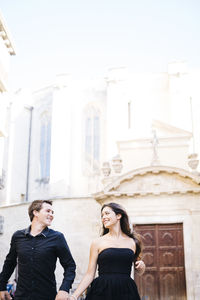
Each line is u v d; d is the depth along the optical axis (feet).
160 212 68.54
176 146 95.61
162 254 67.56
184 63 120.67
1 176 69.15
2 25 64.75
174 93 118.52
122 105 123.75
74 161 125.49
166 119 122.21
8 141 129.59
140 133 117.39
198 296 63.52
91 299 16.84
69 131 126.00
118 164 75.77
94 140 126.62
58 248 18.83
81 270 74.69
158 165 68.44
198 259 65.51
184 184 68.39
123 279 17.01
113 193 69.31
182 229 67.92
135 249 18.52
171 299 65.16
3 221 86.79
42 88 137.69
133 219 68.95
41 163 130.93
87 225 76.84
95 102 129.80
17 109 133.69
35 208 19.26
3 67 67.15
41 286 18.19
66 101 127.75
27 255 18.42
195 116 119.65
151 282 66.54
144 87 125.18
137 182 69.77
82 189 122.01
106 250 17.57
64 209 79.20
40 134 134.21
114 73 124.67
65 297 17.63
